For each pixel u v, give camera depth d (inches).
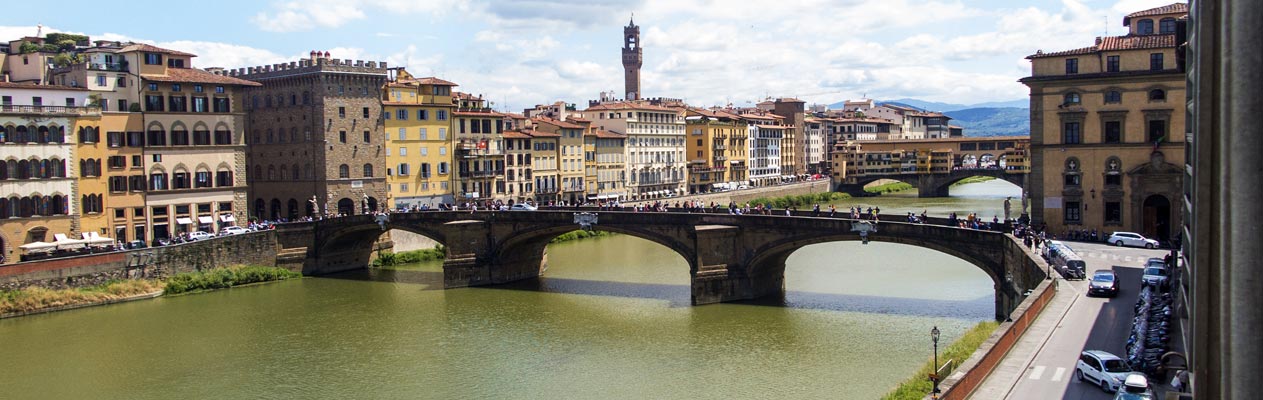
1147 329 1971.0
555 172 6870.1
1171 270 2682.1
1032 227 3779.5
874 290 3779.5
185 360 2960.1
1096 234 3759.8
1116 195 3772.1
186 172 4771.2
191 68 5002.5
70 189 4261.8
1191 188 1115.9
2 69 4758.9
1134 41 3772.1
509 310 3622.0
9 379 2765.7
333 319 3516.2
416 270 4790.8
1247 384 660.7
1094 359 1776.6
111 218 4471.0
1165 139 3656.5
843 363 2726.4
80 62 4635.8
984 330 2635.3
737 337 3083.2
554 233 4141.2
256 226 4763.8
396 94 5743.1
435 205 5905.5
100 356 3011.8
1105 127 3774.6
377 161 5595.5
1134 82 3693.4
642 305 3649.1
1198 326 791.7
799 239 3538.4
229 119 4955.7
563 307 3656.5
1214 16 771.4
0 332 3336.6
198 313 3644.2
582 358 2898.6
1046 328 2201.0
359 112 5497.1
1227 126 682.8
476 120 6161.4
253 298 3969.0
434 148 5895.7
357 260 4857.3
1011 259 2992.1
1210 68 781.3
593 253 5285.4
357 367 2856.8
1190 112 1288.1
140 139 4586.6
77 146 4313.5
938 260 4571.9
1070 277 2854.3
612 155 7598.4
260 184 5767.7
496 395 2561.5
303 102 5433.1
